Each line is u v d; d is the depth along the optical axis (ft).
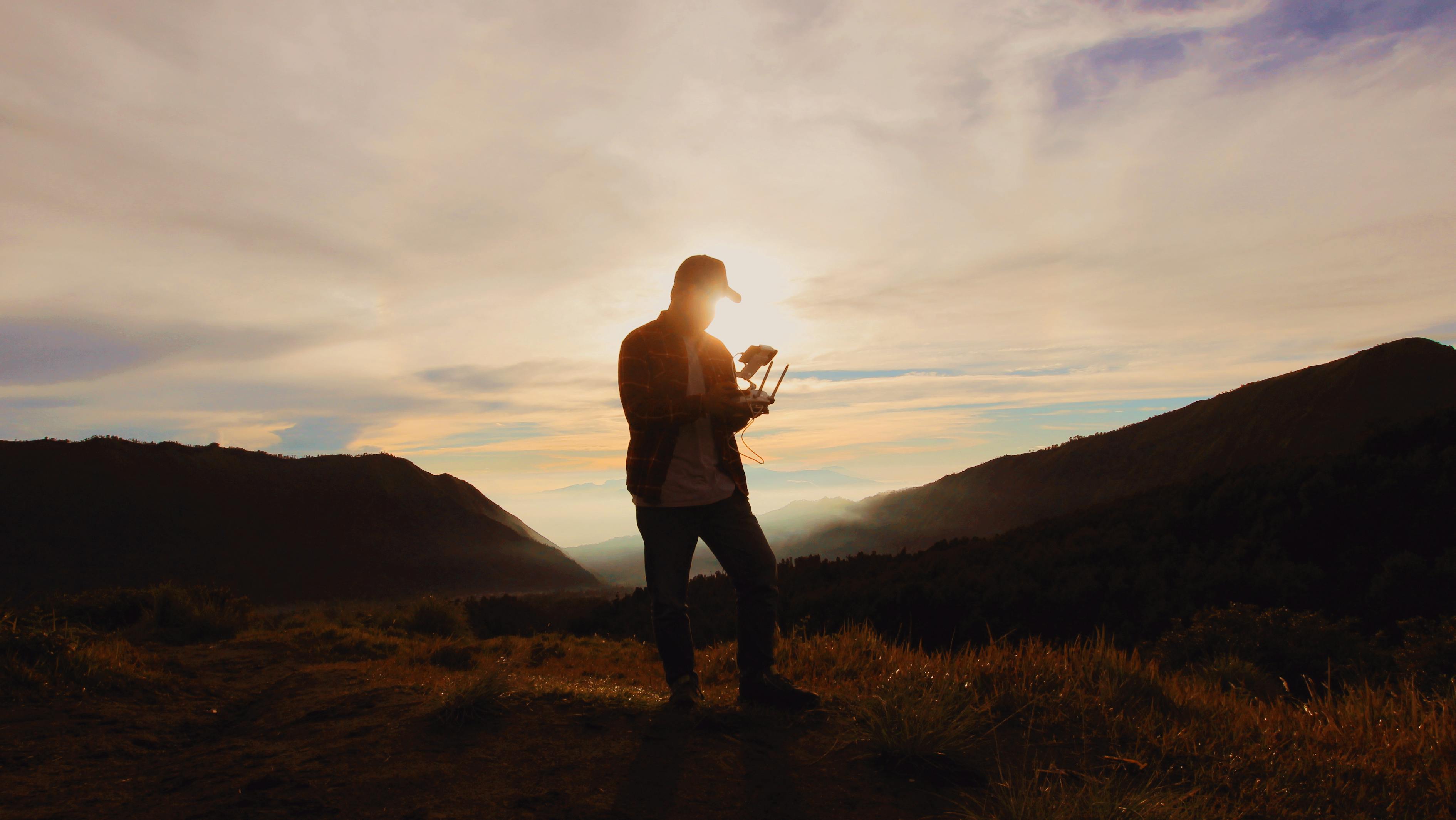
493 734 8.62
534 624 79.00
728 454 10.11
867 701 9.49
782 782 7.17
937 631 57.21
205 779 7.54
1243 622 29.32
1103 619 52.85
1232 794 7.47
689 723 8.90
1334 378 376.48
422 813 6.35
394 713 9.77
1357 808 7.29
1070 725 9.58
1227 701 11.97
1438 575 43.70
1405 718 10.43
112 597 32.27
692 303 9.97
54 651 13.25
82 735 9.87
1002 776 7.60
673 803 6.63
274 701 12.52
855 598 65.31
